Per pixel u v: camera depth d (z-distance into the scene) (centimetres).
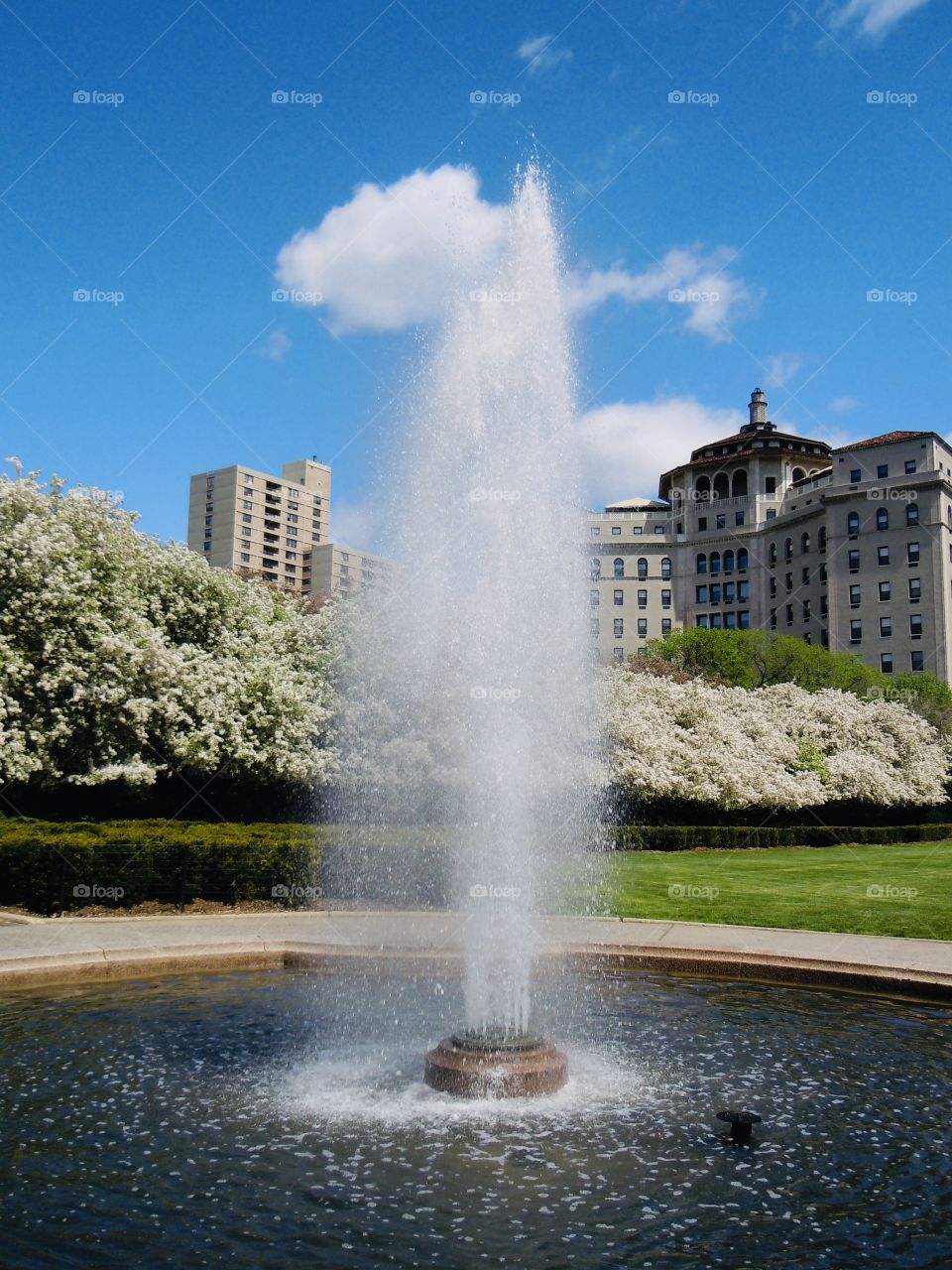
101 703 1986
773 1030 980
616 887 1908
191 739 2077
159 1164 637
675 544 10669
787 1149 674
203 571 2494
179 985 1143
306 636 2511
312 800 2392
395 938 1294
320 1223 559
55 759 1959
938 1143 688
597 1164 645
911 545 8481
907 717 4625
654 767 3108
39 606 1978
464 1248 533
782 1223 568
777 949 1253
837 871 2370
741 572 10231
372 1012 1016
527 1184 614
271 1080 798
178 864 1622
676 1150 670
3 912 1542
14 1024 968
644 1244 541
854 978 1155
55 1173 623
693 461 11012
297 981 1169
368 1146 668
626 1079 820
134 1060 852
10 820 1795
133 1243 534
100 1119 713
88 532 2197
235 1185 607
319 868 1681
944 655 8238
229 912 1591
